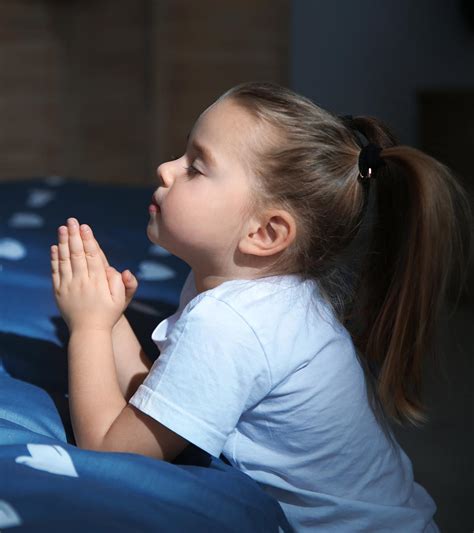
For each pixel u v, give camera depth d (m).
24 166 4.00
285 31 3.92
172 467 0.84
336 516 0.94
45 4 3.92
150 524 0.74
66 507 0.73
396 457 1.00
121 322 1.04
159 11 3.94
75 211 2.07
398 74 3.83
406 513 0.96
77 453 0.82
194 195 0.92
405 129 3.86
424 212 0.91
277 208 0.92
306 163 0.92
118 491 0.78
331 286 0.99
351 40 3.83
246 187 0.92
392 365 0.95
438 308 0.95
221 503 0.83
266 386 0.87
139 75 4.01
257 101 0.93
